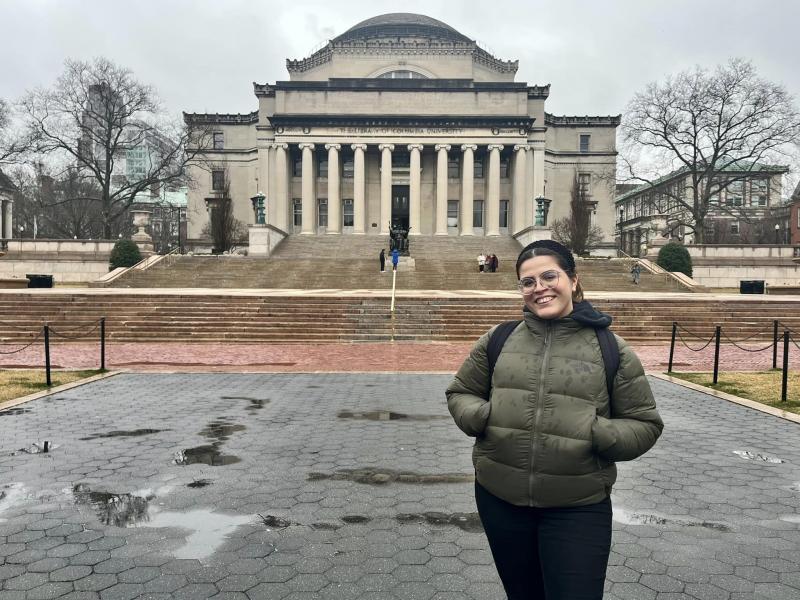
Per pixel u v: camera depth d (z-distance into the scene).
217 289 28.88
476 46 66.12
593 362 2.46
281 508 4.75
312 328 18.95
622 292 29.48
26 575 3.65
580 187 60.31
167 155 47.50
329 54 65.75
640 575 3.69
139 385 10.67
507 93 60.91
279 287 31.23
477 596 3.42
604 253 60.88
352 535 4.25
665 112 45.75
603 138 65.75
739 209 48.47
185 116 63.50
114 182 60.69
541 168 61.53
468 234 59.16
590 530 2.38
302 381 11.16
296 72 66.62
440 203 59.41
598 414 2.43
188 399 9.34
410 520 4.52
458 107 61.00
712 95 44.41
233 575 3.66
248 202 65.12
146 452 6.30
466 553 3.97
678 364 13.67
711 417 8.16
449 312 20.11
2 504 4.80
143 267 33.84
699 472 5.73
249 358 14.66
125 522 4.45
